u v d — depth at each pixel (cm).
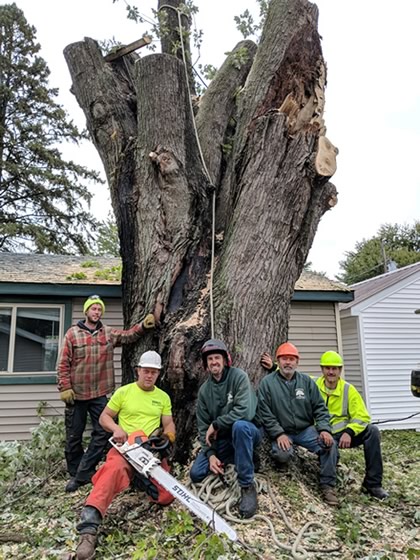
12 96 1881
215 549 236
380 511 334
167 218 381
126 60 479
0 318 639
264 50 400
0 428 616
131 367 379
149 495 302
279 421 354
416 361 998
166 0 527
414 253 2673
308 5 394
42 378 640
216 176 428
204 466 315
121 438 299
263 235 371
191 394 343
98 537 275
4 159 1852
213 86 464
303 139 376
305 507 310
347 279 2900
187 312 360
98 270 744
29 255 887
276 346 378
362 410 373
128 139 423
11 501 371
